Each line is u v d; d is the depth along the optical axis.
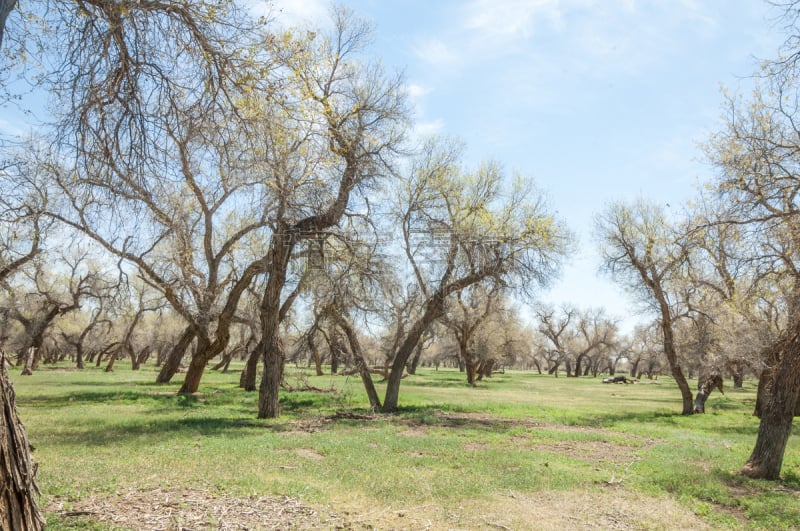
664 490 10.57
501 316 51.09
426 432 17.53
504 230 23.94
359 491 9.29
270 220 18.58
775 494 10.43
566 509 9.01
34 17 6.90
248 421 18.39
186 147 8.38
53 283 46.47
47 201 22.23
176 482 9.05
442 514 8.25
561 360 101.94
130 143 7.71
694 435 20.17
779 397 12.11
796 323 12.35
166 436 14.20
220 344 29.08
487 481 10.41
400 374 24.72
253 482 9.23
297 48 8.38
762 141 13.77
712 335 30.02
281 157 10.63
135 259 24.19
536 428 20.45
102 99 7.40
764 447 12.14
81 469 9.78
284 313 27.28
